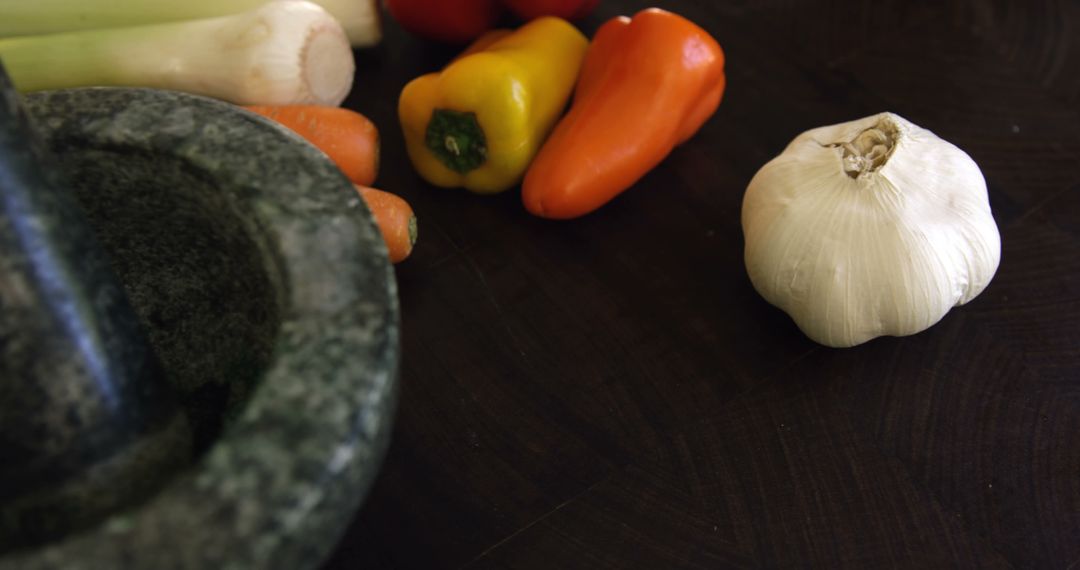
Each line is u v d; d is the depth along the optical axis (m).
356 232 0.34
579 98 0.49
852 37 0.52
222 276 0.37
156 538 0.28
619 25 0.49
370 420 0.31
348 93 0.51
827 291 0.43
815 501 0.42
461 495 0.42
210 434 0.37
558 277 0.46
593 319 0.45
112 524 0.28
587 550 0.41
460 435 0.43
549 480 0.42
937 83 0.51
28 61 0.47
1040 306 0.45
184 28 0.48
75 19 0.49
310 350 0.32
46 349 0.31
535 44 0.49
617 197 0.48
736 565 0.41
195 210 0.36
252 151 0.35
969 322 0.45
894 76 0.51
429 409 0.44
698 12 0.53
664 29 0.47
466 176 0.48
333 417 0.31
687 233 0.47
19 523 0.33
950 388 0.44
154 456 0.34
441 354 0.45
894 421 0.43
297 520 0.29
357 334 0.33
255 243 0.35
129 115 0.36
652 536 0.41
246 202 0.35
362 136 0.47
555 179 0.46
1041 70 0.51
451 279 0.46
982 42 0.52
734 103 0.51
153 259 0.38
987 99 0.50
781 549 0.41
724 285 0.46
